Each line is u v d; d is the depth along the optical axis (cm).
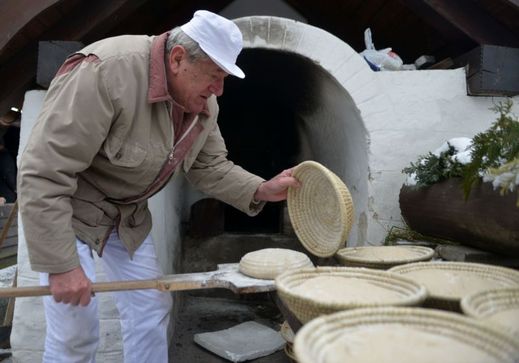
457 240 212
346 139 309
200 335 305
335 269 131
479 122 264
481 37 262
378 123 261
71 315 170
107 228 179
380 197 262
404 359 75
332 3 397
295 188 195
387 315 89
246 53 295
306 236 187
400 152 262
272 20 254
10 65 254
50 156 144
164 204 295
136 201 184
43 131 145
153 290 200
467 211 185
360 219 279
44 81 238
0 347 286
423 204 222
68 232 146
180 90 166
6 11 223
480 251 199
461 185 195
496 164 172
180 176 369
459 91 264
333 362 75
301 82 326
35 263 144
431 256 165
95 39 261
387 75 262
